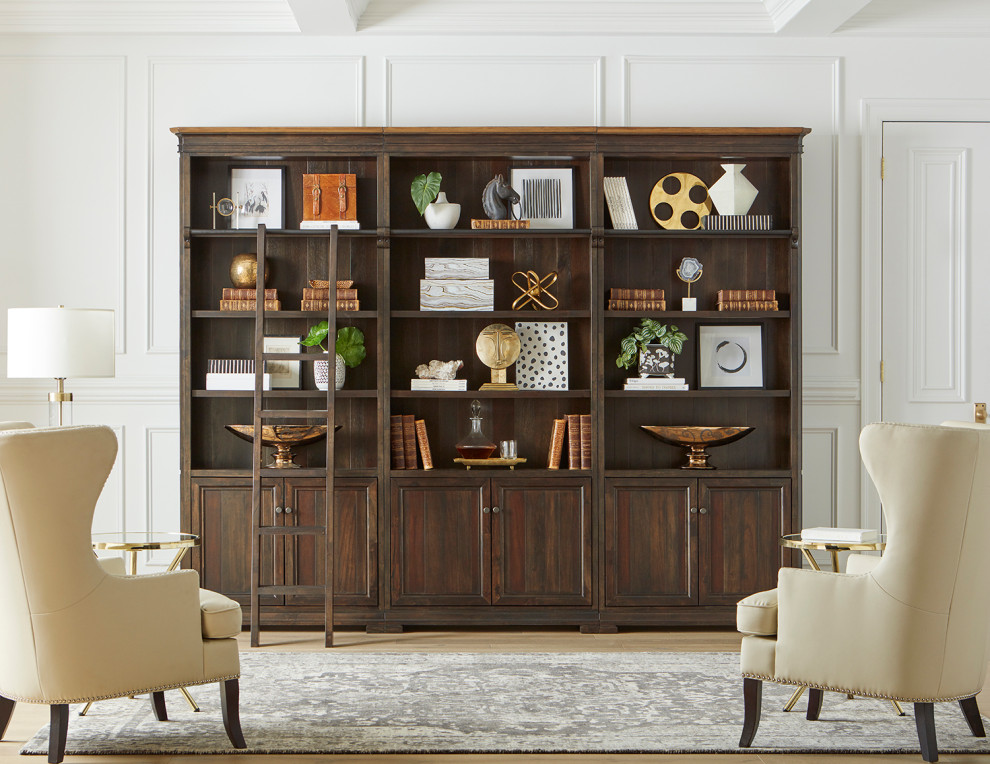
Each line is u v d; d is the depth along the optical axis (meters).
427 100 5.41
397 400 5.28
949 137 5.49
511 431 5.30
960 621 3.02
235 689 3.21
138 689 3.02
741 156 5.08
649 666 4.25
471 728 3.41
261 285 4.86
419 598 4.92
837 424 5.46
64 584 2.92
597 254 5.00
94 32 5.34
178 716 3.53
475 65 5.41
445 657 4.41
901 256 5.48
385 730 3.38
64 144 5.39
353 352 5.11
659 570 4.95
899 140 5.48
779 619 3.17
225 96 5.39
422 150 4.98
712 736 3.33
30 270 5.38
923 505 2.95
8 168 5.38
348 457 5.27
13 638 2.97
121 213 5.38
